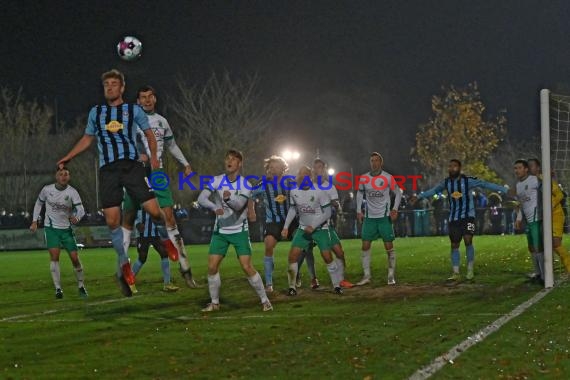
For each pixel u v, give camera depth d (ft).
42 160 215.92
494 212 130.52
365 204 56.24
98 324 40.04
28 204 209.77
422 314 40.32
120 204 39.81
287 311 42.78
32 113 227.20
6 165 214.07
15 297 55.31
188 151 185.88
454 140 209.97
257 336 35.09
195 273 70.54
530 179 55.11
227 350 32.09
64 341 35.09
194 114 207.21
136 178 39.50
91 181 197.98
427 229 133.39
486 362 28.91
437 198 133.08
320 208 49.62
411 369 27.94
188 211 141.69
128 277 40.65
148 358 30.96
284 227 51.11
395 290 51.88
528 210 55.21
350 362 29.22
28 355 32.04
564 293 47.42
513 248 88.48
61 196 53.57
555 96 58.70
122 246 40.29
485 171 184.44
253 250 104.53
